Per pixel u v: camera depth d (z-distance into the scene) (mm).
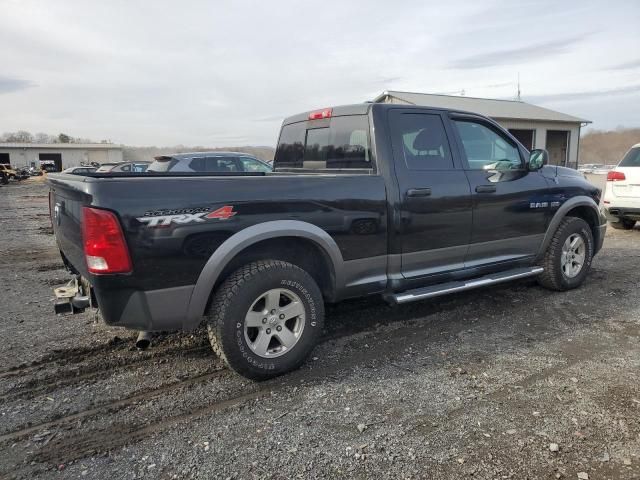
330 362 3547
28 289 5770
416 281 3973
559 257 5031
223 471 2330
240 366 3100
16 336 4090
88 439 2611
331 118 4312
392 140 3832
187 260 2900
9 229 11781
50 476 2305
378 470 2312
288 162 5008
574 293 5199
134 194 2746
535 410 2820
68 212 3117
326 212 3410
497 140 4570
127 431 2686
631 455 2393
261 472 2316
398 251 3824
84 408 2932
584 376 3244
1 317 4617
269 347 3283
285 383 3232
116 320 2824
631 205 8781
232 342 3047
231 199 3029
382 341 3936
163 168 10594
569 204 5004
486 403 2910
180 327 3006
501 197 4422
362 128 3926
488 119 4508
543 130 26547
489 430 2627
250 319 3139
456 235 4164
